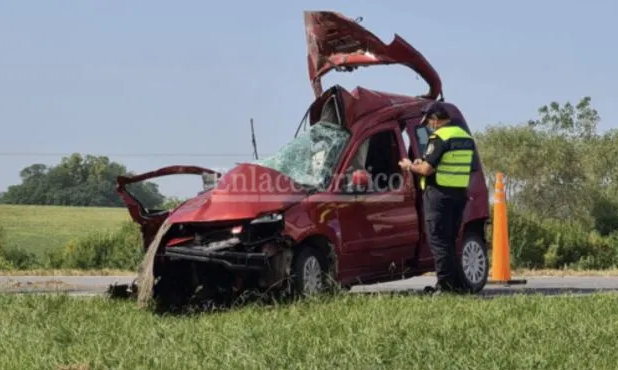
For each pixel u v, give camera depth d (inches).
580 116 2433.6
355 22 678.5
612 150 2145.7
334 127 623.2
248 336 438.3
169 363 396.2
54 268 1134.4
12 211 2731.3
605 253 1140.5
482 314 482.9
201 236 570.9
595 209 2028.8
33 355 414.6
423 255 643.5
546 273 941.8
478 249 671.8
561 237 1136.8
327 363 388.8
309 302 534.3
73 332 464.8
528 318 476.4
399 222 628.4
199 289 565.9
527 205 2112.5
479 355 397.1
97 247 1155.9
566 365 385.7
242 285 574.6
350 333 436.8
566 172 2121.1
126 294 588.1
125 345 433.4
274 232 565.9
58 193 3385.8
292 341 422.9
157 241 559.5
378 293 573.6
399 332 436.5
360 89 636.1
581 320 471.5
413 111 654.5
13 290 717.9
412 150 642.8
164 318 514.3
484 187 677.3
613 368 382.3
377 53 685.3
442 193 604.7
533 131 2202.3
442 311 494.6
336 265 587.8
